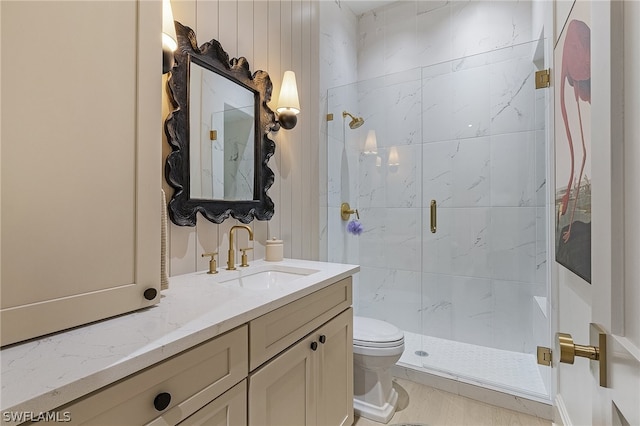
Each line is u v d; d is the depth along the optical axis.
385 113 2.63
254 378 0.87
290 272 1.51
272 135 1.80
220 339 0.76
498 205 2.29
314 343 1.15
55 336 0.64
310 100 2.16
